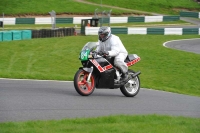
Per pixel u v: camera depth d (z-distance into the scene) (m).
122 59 18.23
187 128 12.35
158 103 18.00
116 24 79.00
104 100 17.48
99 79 17.97
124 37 60.50
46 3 89.19
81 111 14.94
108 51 17.83
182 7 99.38
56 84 21.27
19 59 41.38
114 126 12.09
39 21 77.12
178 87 34.59
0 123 11.71
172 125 12.73
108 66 17.98
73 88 20.08
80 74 17.67
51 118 13.54
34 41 53.19
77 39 57.06
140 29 65.25
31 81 21.72
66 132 11.23
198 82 36.38
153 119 13.65
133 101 17.94
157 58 44.22
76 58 43.22
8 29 68.44
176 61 43.06
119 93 19.88
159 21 82.94
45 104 15.65
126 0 98.25
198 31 66.25
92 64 17.70
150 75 37.50
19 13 83.06
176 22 82.88
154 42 55.44
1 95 16.92
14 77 22.56
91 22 66.62
